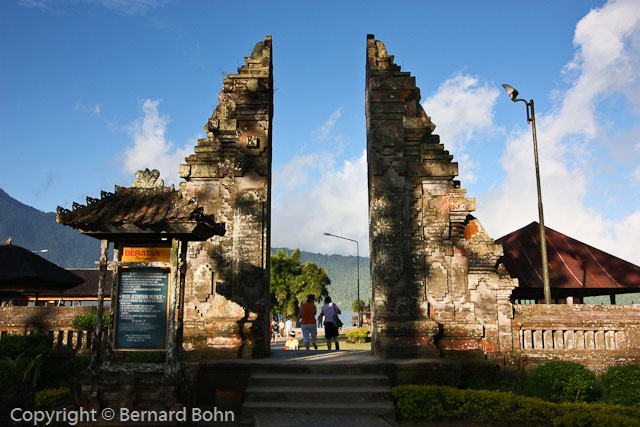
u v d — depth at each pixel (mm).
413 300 13320
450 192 13945
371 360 12078
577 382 10383
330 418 9492
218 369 11398
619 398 10219
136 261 9523
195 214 9016
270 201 14336
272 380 10891
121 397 8664
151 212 9125
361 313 51562
